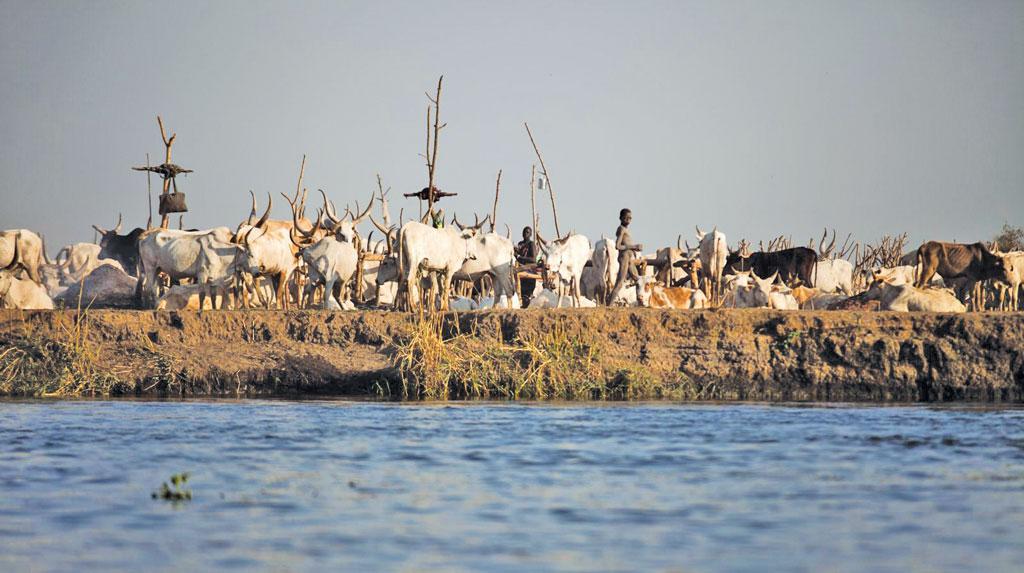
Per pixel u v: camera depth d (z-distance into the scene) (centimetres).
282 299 10162
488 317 9231
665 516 4262
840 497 4609
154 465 5369
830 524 4141
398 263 9738
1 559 3675
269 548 3794
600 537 3944
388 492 4706
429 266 9900
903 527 4100
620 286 10550
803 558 3681
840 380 8662
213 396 8606
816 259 13838
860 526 4109
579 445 5962
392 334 9219
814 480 4972
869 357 8712
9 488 4806
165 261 10175
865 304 10038
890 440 6153
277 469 5256
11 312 9262
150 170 11588
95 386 8775
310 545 3831
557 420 6994
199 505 4462
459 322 9344
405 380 8612
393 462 5438
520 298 11756
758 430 6538
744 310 9194
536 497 4603
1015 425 6762
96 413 7400
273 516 4269
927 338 8762
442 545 3828
